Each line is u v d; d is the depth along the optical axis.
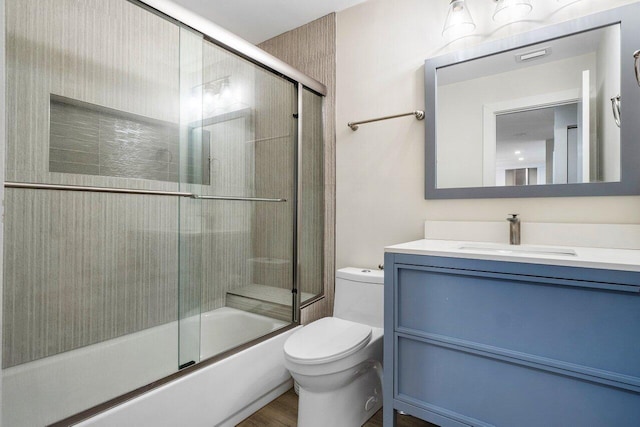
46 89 1.27
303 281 2.33
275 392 1.97
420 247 1.54
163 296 1.55
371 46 2.23
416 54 2.05
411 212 2.06
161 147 1.57
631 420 1.07
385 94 2.17
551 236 1.61
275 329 2.09
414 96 2.05
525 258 1.22
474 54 1.82
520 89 1.71
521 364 1.23
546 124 1.65
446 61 1.90
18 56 1.20
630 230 1.45
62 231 1.32
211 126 1.71
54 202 1.30
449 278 1.39
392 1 2.15
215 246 1.75
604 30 1.52
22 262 1.22
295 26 2.57
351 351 1.56
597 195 1.52
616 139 1.49
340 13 2.38
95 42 1.40
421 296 1.45
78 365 1.32
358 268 2.20
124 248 1.50
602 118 1.52
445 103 1.91
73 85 1.34
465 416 1.35
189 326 1.58
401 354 1.50
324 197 2.46
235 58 1.83
